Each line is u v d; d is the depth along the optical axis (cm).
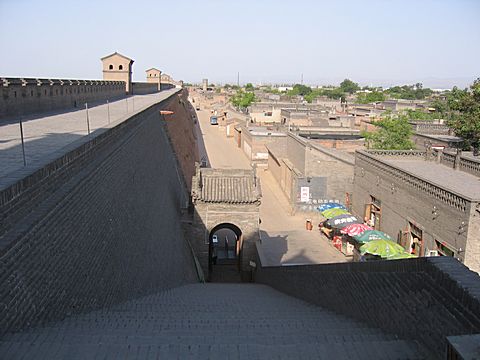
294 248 2817
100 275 955
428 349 592
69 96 2492
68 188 874
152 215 1677
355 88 17775
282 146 4684
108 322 758
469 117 2834
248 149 5528
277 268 1772
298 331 742
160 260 1582
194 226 2383
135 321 802
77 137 1313
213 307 1109
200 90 19088
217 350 580
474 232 1736
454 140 3250
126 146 1523
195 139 6131
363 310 835
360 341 647
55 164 839
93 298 891
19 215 673
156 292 1398
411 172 2259
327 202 3409
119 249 1141
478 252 1748
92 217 981
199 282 2216
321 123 5503
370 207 2823
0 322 563
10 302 587
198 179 2389
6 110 1717
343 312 955
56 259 748
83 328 688
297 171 3541
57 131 1445
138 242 1354
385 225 2578
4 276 577
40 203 761
